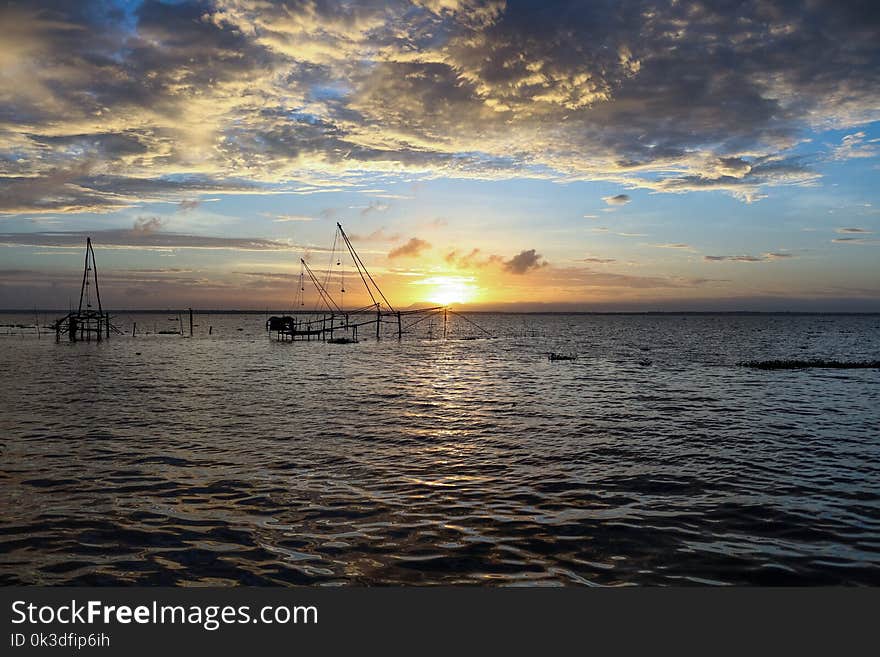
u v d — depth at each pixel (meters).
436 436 18.81
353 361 51.84
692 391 30.91
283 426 20.25
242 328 150.00
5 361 47.62
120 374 37.88
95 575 8.73
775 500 12.27
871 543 9.97
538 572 8.88
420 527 10.57
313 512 11.30
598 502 12.10
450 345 81.19
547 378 37.75
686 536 10.23
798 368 43.97
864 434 19.38
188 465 14.73
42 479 13.35
